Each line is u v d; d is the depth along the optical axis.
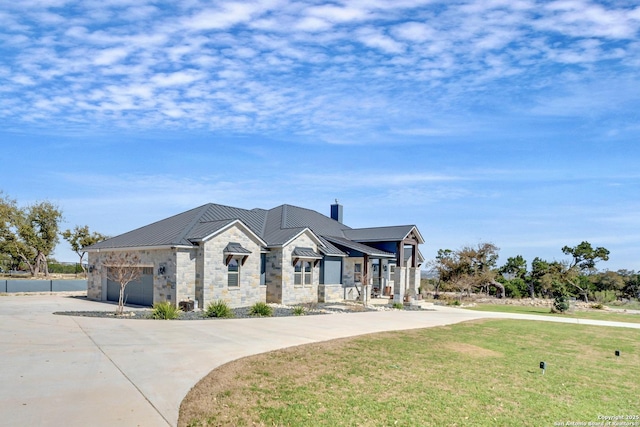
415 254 31.95
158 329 14.91
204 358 10.95
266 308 20.02
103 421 6.81
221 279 22.03
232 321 17.48
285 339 13.95
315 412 7.65
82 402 7.55
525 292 41.19
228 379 9.23
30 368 9.42
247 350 12.09
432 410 8.04
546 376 10.81
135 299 23.62
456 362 11.80
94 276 27.17
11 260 48.00
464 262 38.38
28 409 7.11
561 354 13.70
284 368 10.33
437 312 25.31
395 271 29.20
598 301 38.97
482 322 20.78
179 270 20.98
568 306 28.50
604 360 13.10
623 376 11.22
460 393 9.09
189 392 8.34
